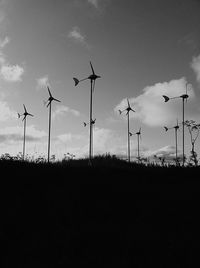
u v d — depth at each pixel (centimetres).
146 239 1156
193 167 2634
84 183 1855
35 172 1969
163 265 950
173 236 1198
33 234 1180
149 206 1553
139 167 2600
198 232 1246
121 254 1027
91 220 1353
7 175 1811
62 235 1181
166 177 2227
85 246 1093
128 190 1795
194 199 1689
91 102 3397
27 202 1474
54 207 1455
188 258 999
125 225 1305
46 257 999
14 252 1029
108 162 4047
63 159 4084
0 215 1316
